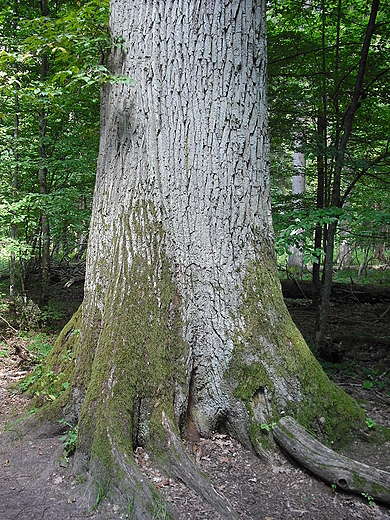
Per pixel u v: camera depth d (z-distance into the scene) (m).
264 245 3.69
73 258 12.03
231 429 3.37
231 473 3.05
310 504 2.79
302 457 3.03
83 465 2.97
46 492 2.80
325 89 6.77
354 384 4.93
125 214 3.51
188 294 3.43
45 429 3.46
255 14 3.65
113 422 2.96
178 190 3.48
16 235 8.34
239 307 3.45
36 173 9.03
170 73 3.49
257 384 3.32
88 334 3.51
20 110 7.83
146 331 3.24
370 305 9.58
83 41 3.57
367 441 3.38
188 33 3.48
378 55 6.86
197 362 3.43
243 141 3.58
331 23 7.27
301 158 13.41
